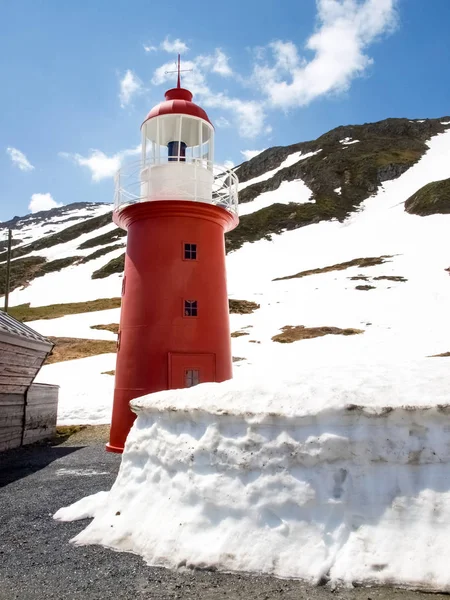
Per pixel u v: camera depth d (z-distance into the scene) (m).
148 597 5.20
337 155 125.62
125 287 15.08
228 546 5.83
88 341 40.12
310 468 5.85
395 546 5.24
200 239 14.73
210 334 14.37
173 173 14.75
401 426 5.66
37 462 13.59
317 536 5.57
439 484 5.41
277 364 30.52
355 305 46.19
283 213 98.56
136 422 8.19
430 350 32.12
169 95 16.31
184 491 6.59
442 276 51.50
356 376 6.86
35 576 5.83
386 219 86.50
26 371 16.12
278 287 57.50
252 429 6.28
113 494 7.89
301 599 4.93
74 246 109.00
